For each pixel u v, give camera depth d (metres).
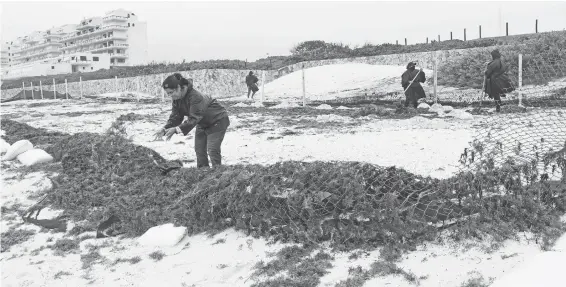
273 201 5.20
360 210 4.77
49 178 7.96
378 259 4.33
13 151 9.88
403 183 5.16
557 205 4.96
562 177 5.41
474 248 4.32
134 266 4.91
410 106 17.48
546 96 14.85
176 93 6.58
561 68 16.67
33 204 7.21
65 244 5.68
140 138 12.64
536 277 3.61
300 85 31.92
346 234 4.74
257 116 17.27
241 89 46.84
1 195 7.70
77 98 42.66
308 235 4.87
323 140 10.98
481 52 24.22
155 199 6.47
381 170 5.34
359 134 11.56
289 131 12.67
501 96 15.05
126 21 117.19
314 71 35.16
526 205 4.73
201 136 7.27
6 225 6.49
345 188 4.91
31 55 147.38
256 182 5.38
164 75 48.44
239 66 49.59
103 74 60.47
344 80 31.03
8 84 69.31
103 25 118.50
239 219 5.37
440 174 6.99
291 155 9.46
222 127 7.07
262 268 4.45
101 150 8.41
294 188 5.17
